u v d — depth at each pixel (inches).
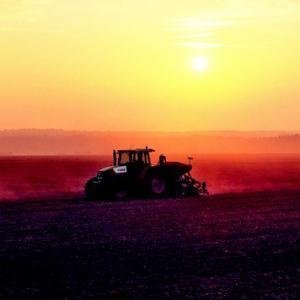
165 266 553.3
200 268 544.1
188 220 854.5
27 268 550.6
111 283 494.6
